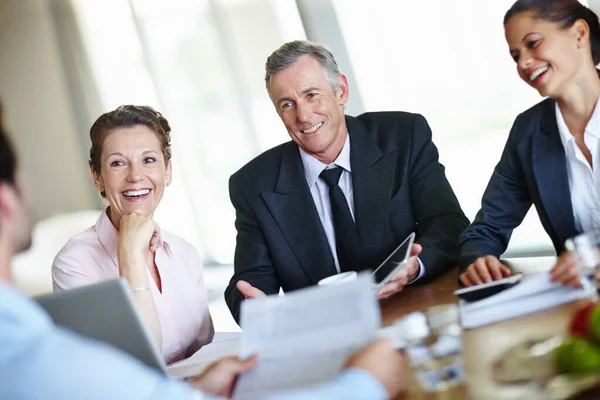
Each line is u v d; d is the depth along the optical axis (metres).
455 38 4.62
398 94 4.90
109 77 7.15
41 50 7.23
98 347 0.92
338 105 2.42
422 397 1.12
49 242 7.13
